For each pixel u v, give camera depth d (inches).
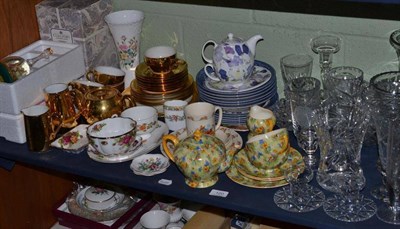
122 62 63.7
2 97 56.5
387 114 48.4
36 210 70.3
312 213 47.1
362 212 46.8
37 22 63.4
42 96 58.6
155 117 57.4
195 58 64.7
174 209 68.7
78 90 59.5
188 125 54.3
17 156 57.2
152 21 64.9
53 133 57.7
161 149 55.6
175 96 59.6
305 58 58.5
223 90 56.4
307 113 53.4
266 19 58.8
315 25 56.9
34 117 55.8
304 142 54.2
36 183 69.3
